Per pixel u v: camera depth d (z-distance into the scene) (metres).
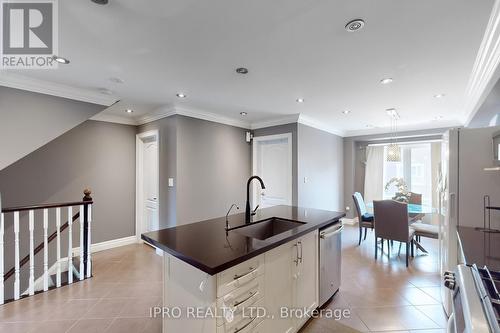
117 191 4.34
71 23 1.61
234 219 2.33
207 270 1.20
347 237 4.91
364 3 1.42
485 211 2.03
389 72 2.41
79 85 2.78
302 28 1.68
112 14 1.52
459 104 3.48
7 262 3.22
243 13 1.52
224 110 3.95
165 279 1.68
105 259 3.66
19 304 2.39
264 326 1.59
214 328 1.28
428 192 5.64
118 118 4.34
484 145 2.04
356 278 3.00
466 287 0.92
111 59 2.14
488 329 0.69
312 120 4.66
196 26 1.66
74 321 2.13
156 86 2.83
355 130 5.86
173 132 3.73
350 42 1.86
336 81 2.66
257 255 1.45
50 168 3.62
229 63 2.23
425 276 3.06
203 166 4.06
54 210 3.62
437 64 2.22
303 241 2.01
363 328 2.04
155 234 1.80
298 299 1.94
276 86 2.83
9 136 2.48
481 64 2.08
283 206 3.13
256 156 4.95
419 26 1.64
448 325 1.14
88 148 4.01
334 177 5.69
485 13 1.50
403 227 3.46
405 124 5.04
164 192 3.92
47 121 2.71
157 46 1.93
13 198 3.31
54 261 3.59
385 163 6.10
